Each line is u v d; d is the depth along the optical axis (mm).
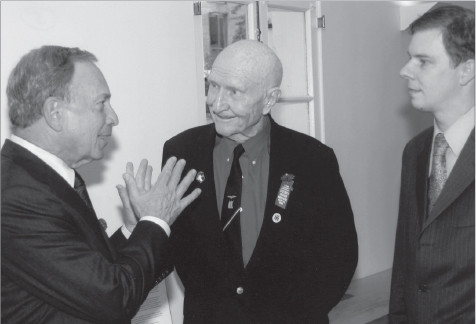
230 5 3160
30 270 1338
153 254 1479
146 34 2674
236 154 1967
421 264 1623
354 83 4199
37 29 2252
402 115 4777
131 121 2623
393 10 4605
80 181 1556
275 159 1968
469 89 1542
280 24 3529
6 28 2156
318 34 3781
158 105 2736
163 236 1522
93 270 1352
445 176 1622
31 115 1416
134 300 1407
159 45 2732
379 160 4516
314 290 1972
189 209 1931
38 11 2254
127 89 2602
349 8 4117
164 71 2758
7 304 1367
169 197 1567
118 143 2574
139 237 1490
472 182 1530
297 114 3689
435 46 1508
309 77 3740
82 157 1504
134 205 1560
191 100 2887
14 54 2178
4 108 2145
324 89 3879
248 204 1943
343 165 4117
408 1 4668
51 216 1360
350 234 2008
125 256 1454
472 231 1530
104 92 1489
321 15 3795
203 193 1922
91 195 2484
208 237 1901
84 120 1446
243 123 1853
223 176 1984
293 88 3650
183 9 2840
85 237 1435
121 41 2568
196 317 1956
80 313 1370
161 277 1910
